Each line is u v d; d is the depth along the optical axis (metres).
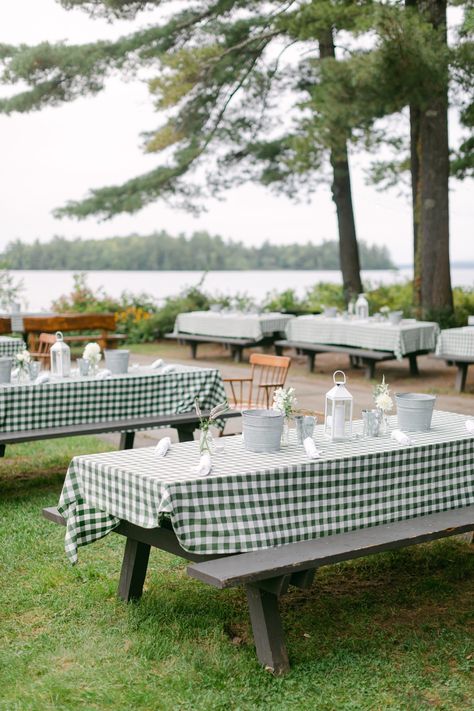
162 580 4.68
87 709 3.27
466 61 13.05
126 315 18.94
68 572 4.79
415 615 4.25
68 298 19.25
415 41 12.48
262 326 14.38
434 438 4.48
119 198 18.23
